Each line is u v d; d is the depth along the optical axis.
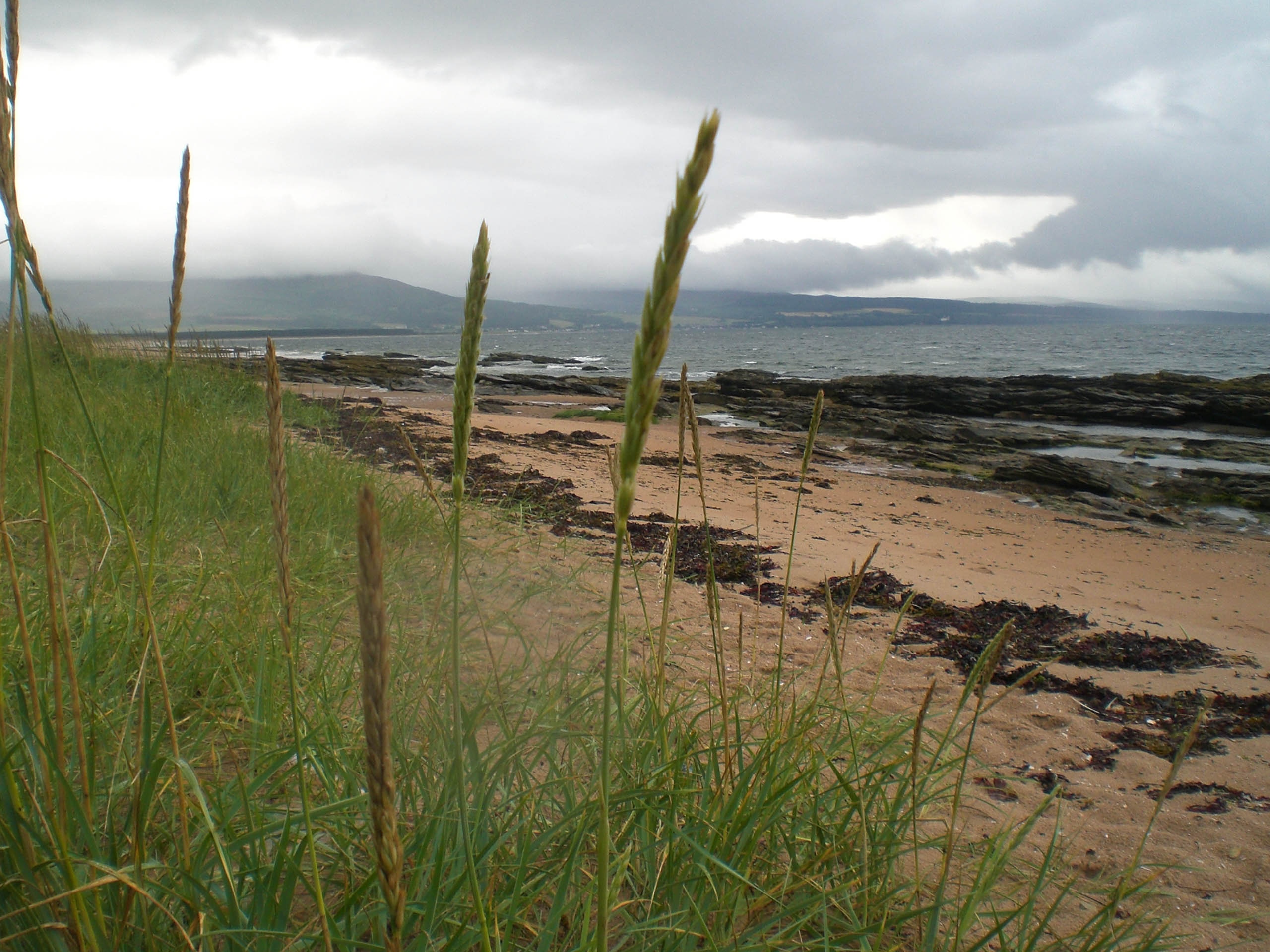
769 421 29.95
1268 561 12.52
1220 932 2.56
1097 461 21.03
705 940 1.87
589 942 1.55
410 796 1.94
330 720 2.18
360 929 1.63
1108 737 4.37
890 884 2.30
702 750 2.42
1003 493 17.41
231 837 1.70
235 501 4.93
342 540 4.72
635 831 2.11
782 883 2.09
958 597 7.47
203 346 12.65
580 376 55.41
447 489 7.37
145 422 6.09
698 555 7.49
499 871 1.84
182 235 1.36
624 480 0.92
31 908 1.28
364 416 13.03
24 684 1.96
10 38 1.14
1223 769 3.99
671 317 0.85
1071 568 10.49
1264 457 24.55
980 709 1.90
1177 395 33.94
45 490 1.31
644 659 3.06
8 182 1.16
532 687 2.76
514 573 4.95
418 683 2.53
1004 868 2.53
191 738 2.19
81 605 2.50
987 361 73.75
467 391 1.20
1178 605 8.94
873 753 2.65
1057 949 2.06
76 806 1.41
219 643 2.57
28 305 1.24
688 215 0.82
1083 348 99.81
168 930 1.53
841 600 6.64
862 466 20.58
